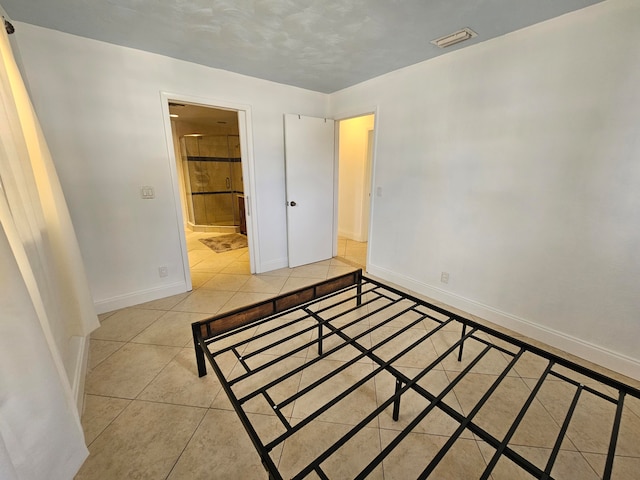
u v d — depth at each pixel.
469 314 2.40
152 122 2.38
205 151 5.56
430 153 2.49
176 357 1.83
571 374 1.69
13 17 1.73
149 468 1.15
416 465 1.16
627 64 1.47
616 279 1.65
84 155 2.14
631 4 1.42
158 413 1.41
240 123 2.93
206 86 2.58
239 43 2.06
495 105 2.02
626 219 1.57
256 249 3.31
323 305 2.52
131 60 2.20
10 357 0.74
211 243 4.75
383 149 2.91
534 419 1.38
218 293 2.83
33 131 1.36
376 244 3.21
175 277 2.77
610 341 1.71
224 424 1.35
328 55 2.28
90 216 2.23
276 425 1.34
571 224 1.77
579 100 1.65
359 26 1.81
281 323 2.23
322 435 1.29
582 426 1.34
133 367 1.73
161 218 2.58
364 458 1.19
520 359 1.81
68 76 2.00
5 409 0.73
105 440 1.26
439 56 2.28
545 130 1.81
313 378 1.64
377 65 2.50
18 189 1.10
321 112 3.49
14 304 0.75
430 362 1.78
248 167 3.05
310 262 3.76
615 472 1.13
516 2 1.53
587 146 1.66
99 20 1.76
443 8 1.60
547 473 0.79
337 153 3.69
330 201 3.79
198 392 1.54
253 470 1.15
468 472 1.13
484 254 2.25
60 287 1.49
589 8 1.55
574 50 1.63
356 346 1.38
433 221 2.58
